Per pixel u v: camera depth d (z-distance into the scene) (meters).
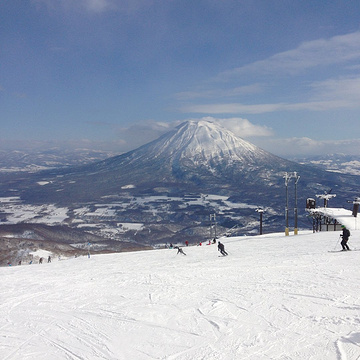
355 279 15.81
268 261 23.92
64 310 14.93
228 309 13.08
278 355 9.09
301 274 17.92
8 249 102.06
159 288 17.77
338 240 36.38
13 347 11.18
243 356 9.27
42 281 23.08
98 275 24.22
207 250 39.97
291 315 11.74
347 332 9.95
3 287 21.55
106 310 14.45
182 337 10.96
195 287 17.27
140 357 9.90
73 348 10.83
